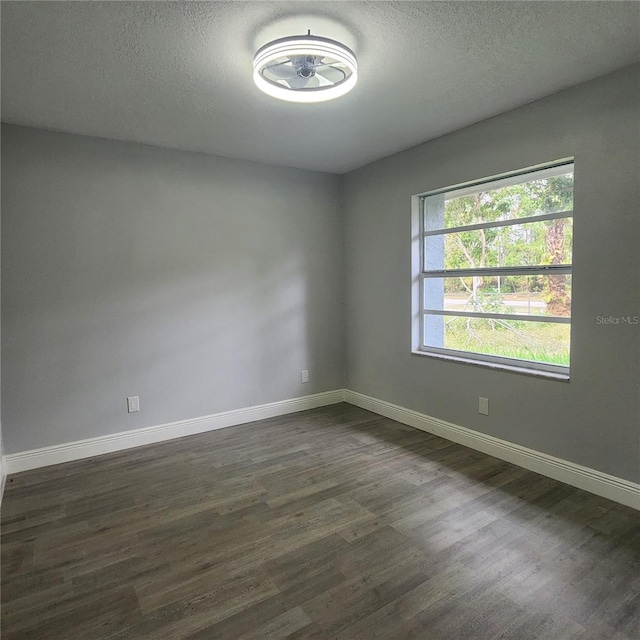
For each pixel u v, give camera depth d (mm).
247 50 2096
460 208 3506
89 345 3305
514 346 3160
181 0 1706
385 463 3111
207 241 3783
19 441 3074
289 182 4223
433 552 2082
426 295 3830
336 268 4574
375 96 2650
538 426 2898
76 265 3230
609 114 2424
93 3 1717
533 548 2100
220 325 3885
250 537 2236
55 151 3131
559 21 1910
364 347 4410
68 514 2490
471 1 1754
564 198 2809
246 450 3396
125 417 3473
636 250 2357
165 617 1710
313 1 1735
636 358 2391
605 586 1836
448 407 3549
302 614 1712
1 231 2965
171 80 2387
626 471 2461
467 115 2998
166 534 2277
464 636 1592
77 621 1698
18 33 1913
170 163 3580
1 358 2980
